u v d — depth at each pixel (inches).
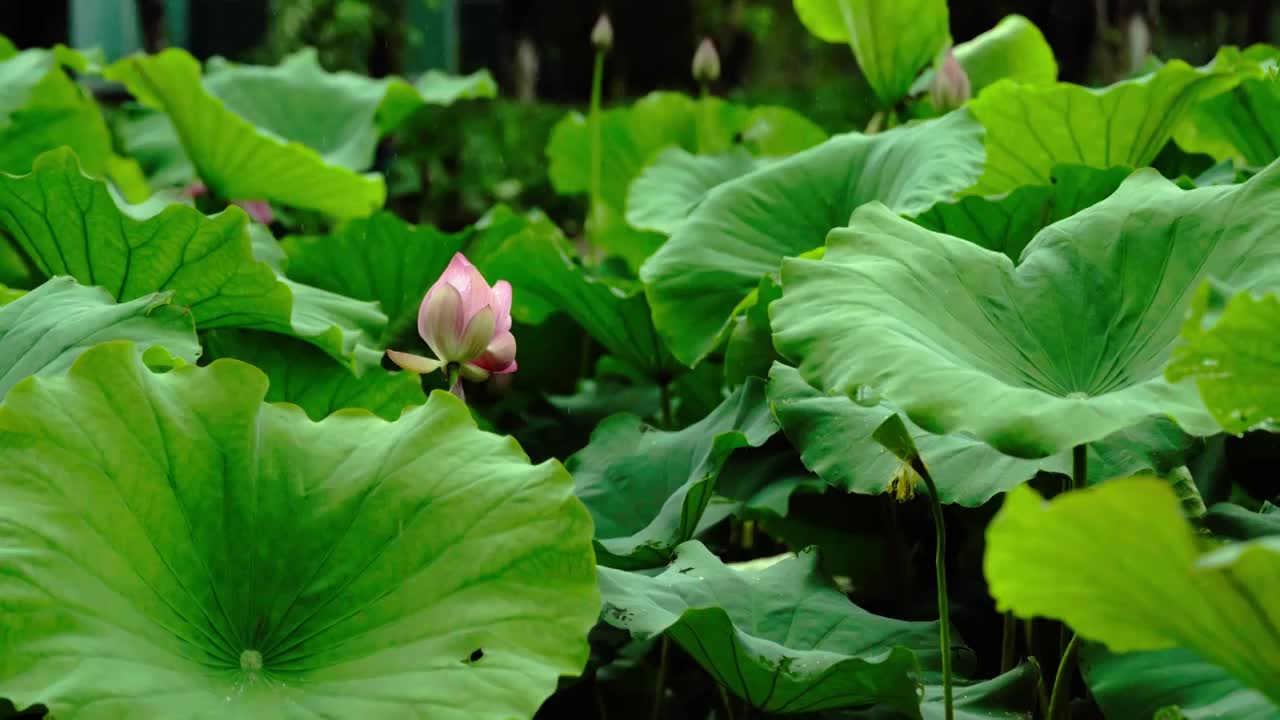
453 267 180.7
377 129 245.8
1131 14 227.3
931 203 188.1
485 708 165.0
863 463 176.6
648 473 184.5
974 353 169.0
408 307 207.3
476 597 167.5
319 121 243.0
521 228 207.6
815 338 167.8
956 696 171.9
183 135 220.1
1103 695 167.3
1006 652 178.4
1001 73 215.8
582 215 305.4
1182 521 106.1
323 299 191.5
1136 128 195.8
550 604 167.5
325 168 218.8
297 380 188.4
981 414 160.9
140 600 166.2
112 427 168.1
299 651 167.5
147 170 241.0
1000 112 196.5
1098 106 194.9
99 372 168.7
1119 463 174.6
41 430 166.9
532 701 165.5
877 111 211.9
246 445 170.1
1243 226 169.8
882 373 165.9
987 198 189.6
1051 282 171.9
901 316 168.4
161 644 165.8
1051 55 216.7
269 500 169.6
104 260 185.8
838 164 196.2
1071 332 170.9
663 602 173.0
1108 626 125.7
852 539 189.9
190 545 168.4
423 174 273.3
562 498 168.9
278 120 242.2
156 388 169.6
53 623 158.4
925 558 190.1
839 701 170.9
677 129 232.4
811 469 177.5
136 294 186.7
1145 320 170.2
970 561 190.1
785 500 181.2
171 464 168.7
